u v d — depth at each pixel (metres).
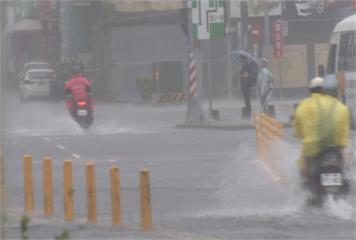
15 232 25.05
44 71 115.19
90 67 122.81
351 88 55.91
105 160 46.41
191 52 72.94
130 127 70.75
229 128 66.25
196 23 73.19
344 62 57.34
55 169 42.16
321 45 109.06
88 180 27.28
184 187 35.34
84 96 65.44
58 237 12.70
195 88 72.50
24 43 136.25
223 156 46.34
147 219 25.84
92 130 67.50
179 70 110.31
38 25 135.25
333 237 23.95
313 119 26.66
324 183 26.62
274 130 39.12
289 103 92.19
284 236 24.28
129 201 32.28
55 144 55.69
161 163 44.44
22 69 132.25
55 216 28.75
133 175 39.91
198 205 30.72
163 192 34.12
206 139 57.53
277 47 89.81
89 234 25.00
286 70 108.56
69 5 126.62
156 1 119.38
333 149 26.69
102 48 120.88
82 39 125.06
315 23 109.19
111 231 25.53
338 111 26.70
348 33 57.59
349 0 107.75
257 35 97.12
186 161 44.88
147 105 106.62
